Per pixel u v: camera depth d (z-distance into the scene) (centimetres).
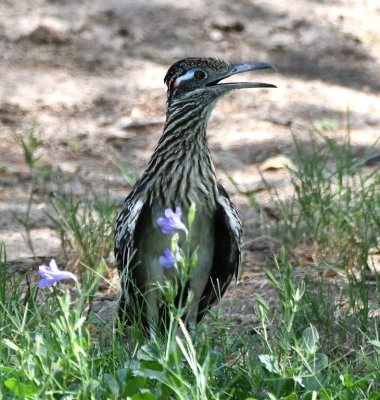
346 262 1199
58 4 2000
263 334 953
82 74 1844
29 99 1767
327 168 1541
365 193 1312
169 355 807
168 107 1069
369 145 1645
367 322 1020
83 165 1591
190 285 1046
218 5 2044
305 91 1833
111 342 924
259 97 1805
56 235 1350
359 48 1967
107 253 1248
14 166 1577
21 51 1892
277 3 2064
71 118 1728
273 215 1400
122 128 1709
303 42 1969
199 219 1038
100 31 1947
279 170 1561
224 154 1623
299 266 1252
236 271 1061
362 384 869
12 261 1269
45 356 821
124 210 1055
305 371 866
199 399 779
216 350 985
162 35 1961
